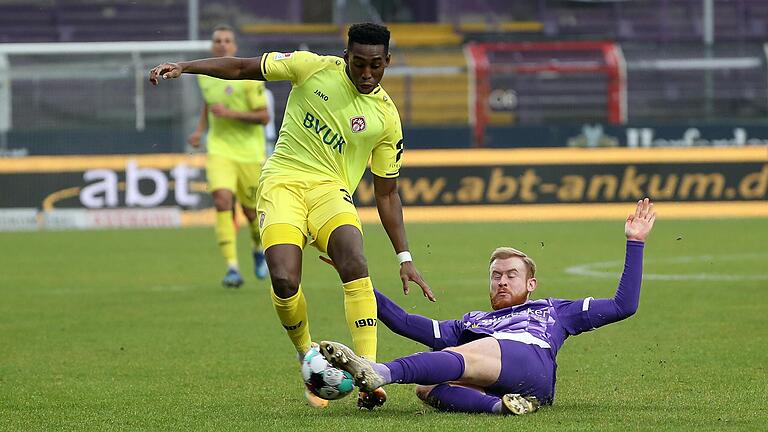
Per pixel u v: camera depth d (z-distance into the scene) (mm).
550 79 97375
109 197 78750
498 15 111812
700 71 98000
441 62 98125
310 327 35000
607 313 21219
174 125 86312
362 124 23141
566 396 23219
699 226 72375
